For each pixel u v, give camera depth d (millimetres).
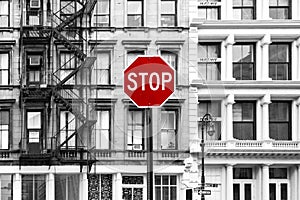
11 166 30766
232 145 30766
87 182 24031
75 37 29406
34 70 31516
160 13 30906
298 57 32438
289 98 32312
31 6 31703
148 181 3746
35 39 31062
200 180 25844
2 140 31359
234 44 32531
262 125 31938
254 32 32062
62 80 29562
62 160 28344
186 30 29000
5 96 31469
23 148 30938
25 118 31156
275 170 32250
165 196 15102
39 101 30828
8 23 31984
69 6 31703
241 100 32125
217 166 31297
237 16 32688
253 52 32688
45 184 29328
